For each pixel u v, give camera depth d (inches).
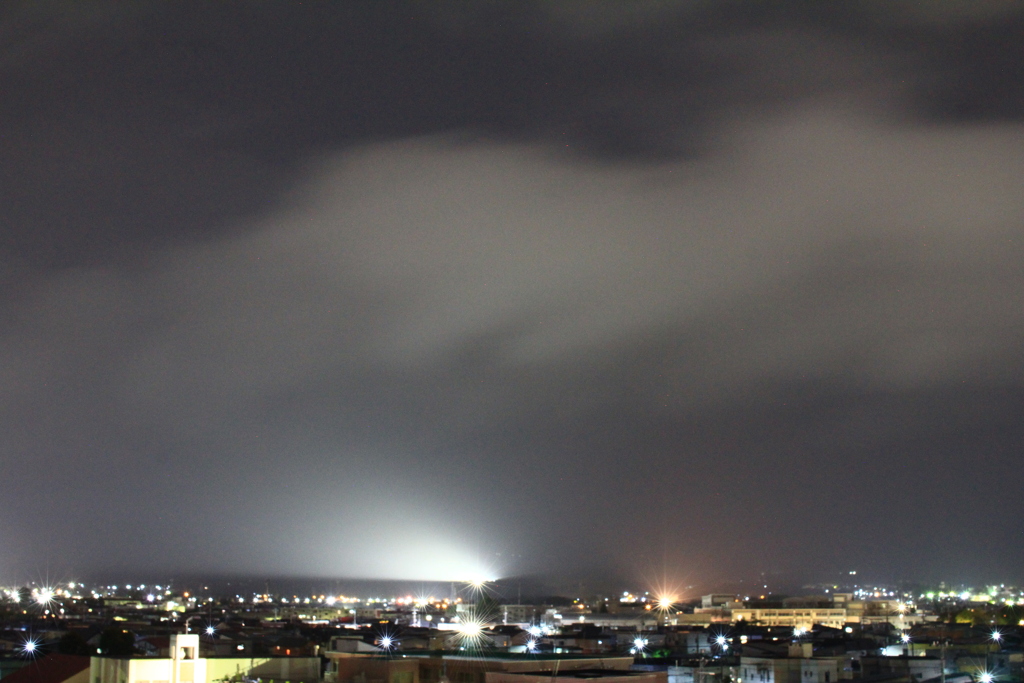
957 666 7180.1
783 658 7244.1
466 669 6117.1
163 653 7229.3
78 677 6815.9
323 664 7185.0
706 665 7440.9
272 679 6545.3
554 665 5979.3
